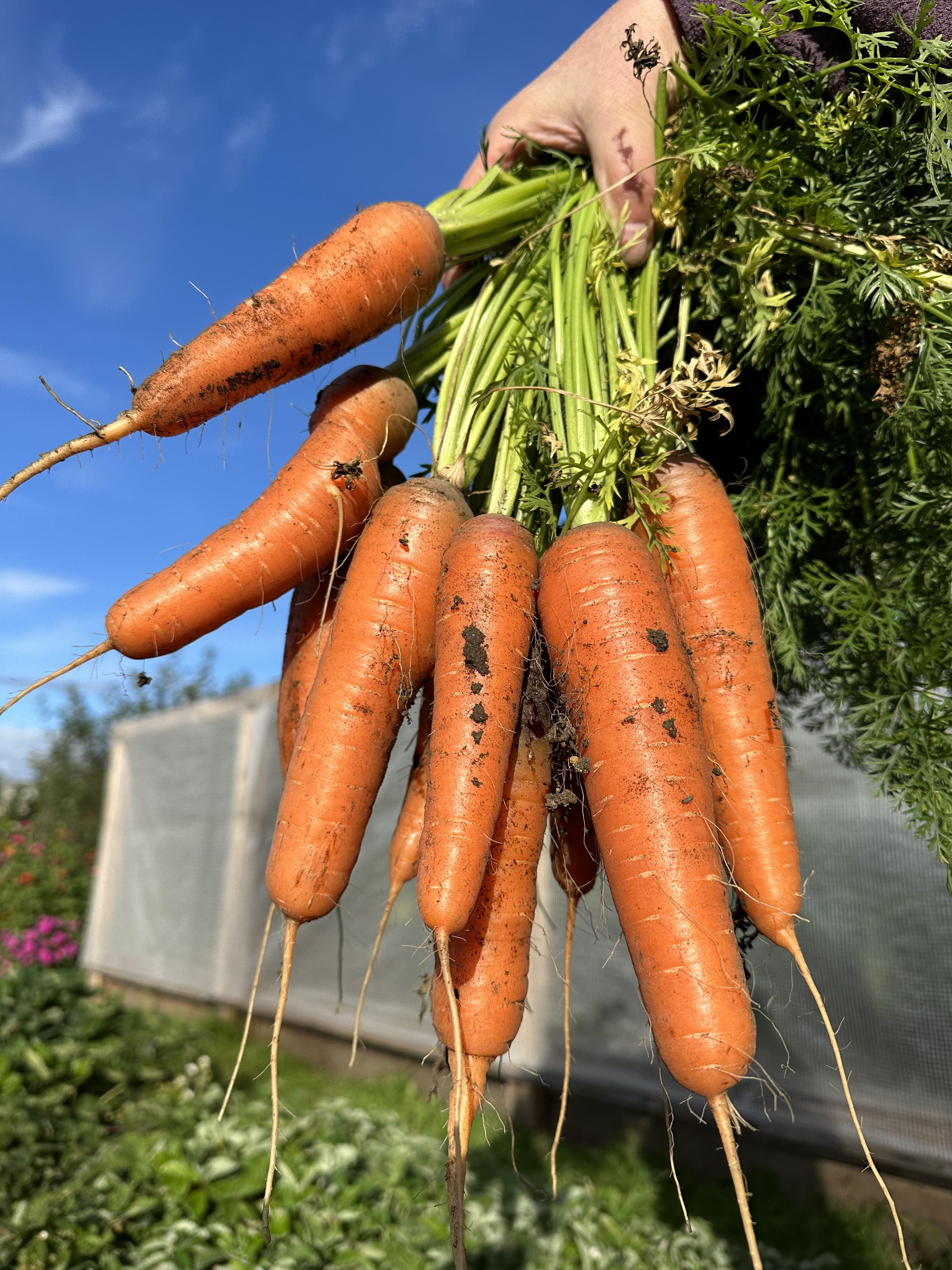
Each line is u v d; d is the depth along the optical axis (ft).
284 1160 2.44
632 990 3.32
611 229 1.14
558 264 1.14
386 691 0.99
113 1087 3.13
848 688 1.09
